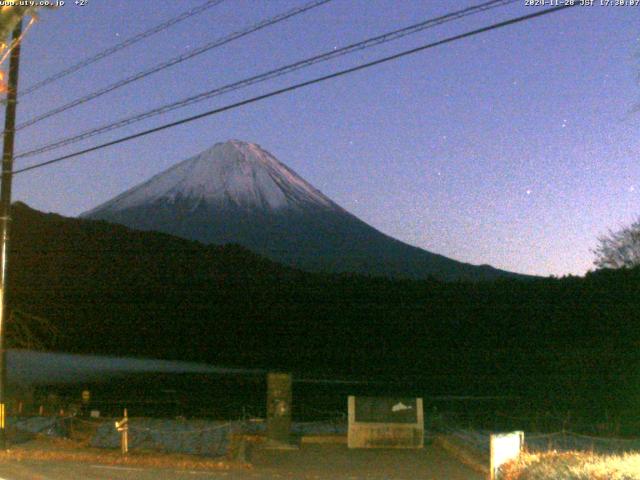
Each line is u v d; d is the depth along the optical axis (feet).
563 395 117.60
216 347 176.55
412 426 77.30
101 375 151.02
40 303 187.62
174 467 64.03
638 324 145.07
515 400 117.80
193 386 141.49
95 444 78.28
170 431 83.51
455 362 150.00
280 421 77.10
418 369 152.15
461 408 111.34
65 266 216.33
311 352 172.14
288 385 77.41
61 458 67.00
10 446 72.59
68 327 179.52
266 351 173.68
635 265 150.51
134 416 109.91
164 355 176.14
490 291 172.04
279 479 58.08
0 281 71.61
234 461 66.80
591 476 43.65
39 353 157.99
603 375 127.24
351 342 170.30
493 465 53.72
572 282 156.97
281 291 204.64
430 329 169.07
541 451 65.05
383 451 75.51
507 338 155.94
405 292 187.21
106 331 179.63
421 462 69.36
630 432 91.86
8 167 70.90
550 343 148.66
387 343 168.86
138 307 189.98
